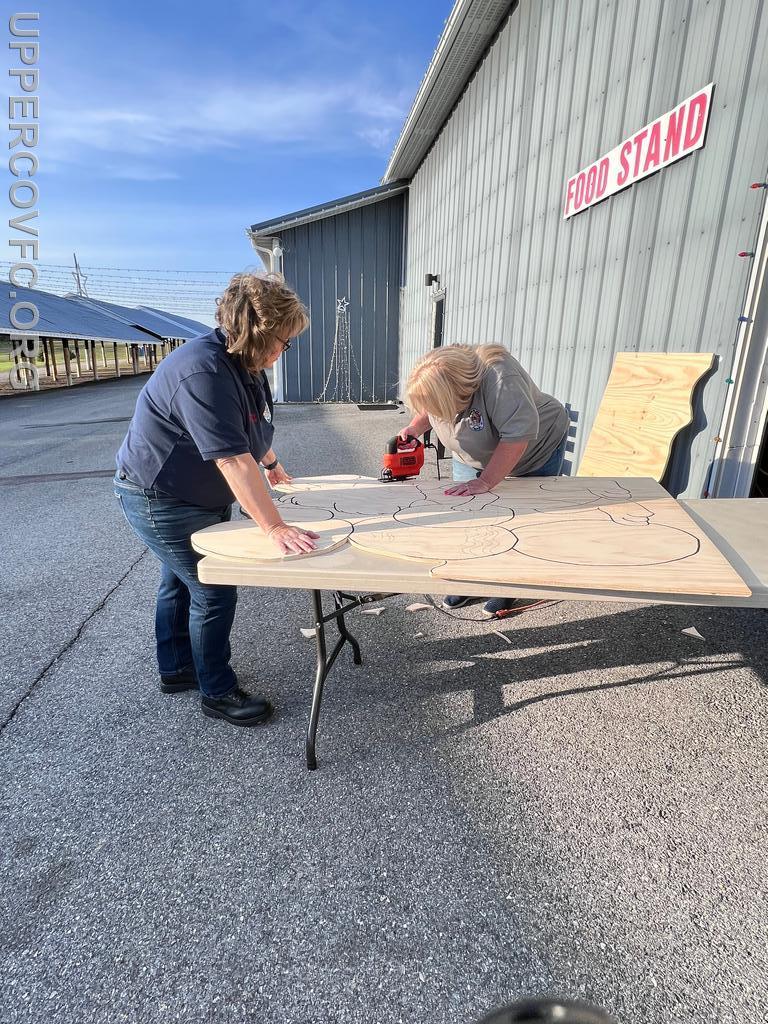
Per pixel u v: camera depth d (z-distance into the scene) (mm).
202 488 1684
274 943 1187
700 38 2533
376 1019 1046
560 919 1222
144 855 1404
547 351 4367
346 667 2234
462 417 2129
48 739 1840
